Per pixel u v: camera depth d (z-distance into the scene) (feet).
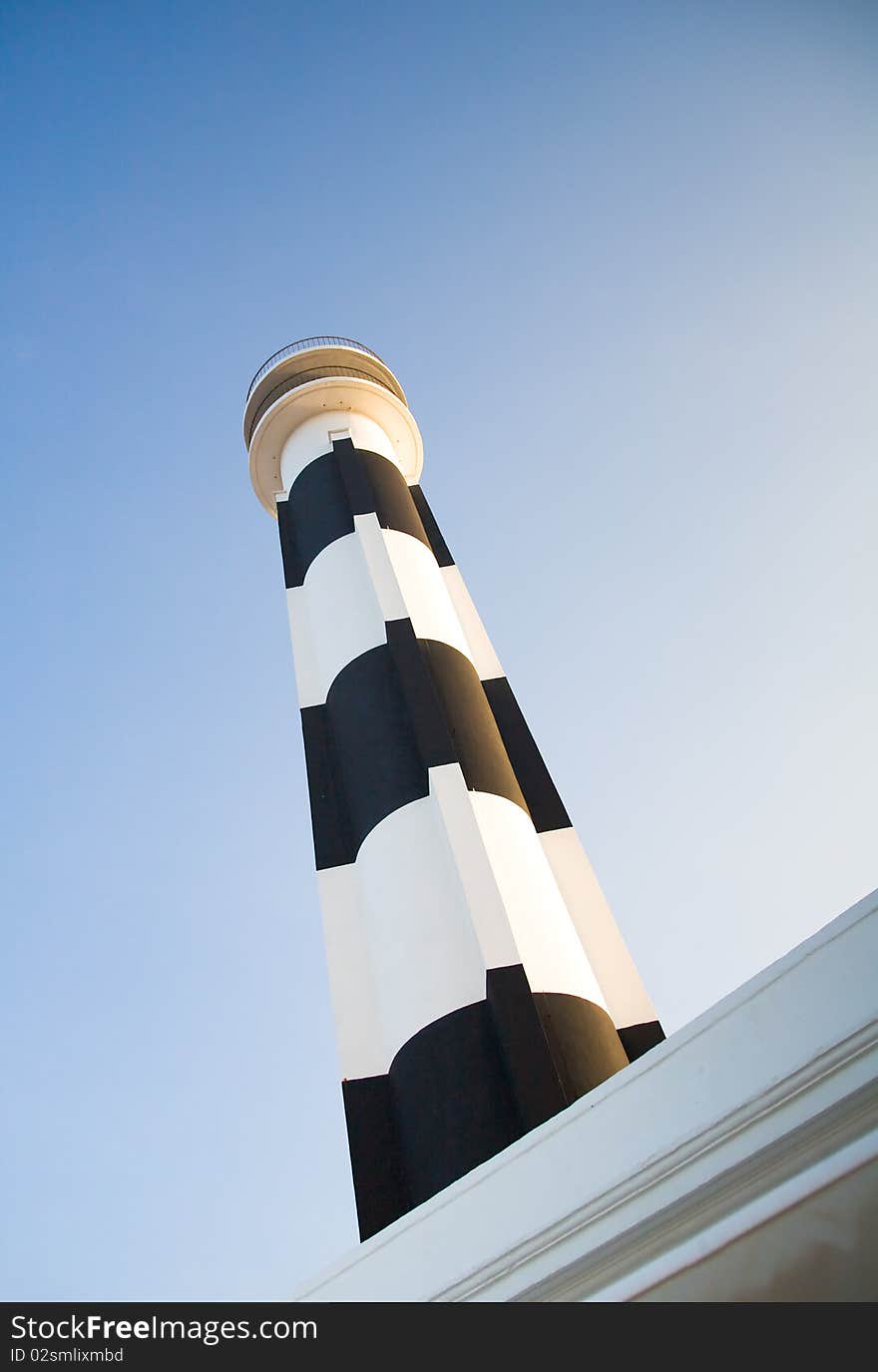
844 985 21.54
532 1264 22.72
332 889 51.34
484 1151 38.58
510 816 51.57
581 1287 22.27
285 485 73.20
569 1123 24.25
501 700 61.05
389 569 60.64
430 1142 40.09
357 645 58.90
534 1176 24.03
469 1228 24.39
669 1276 21.11
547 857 53.01
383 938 47.24
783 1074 21.18
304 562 66.33
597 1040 43.42
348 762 54.75
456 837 46.93
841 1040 20.81
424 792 51.19
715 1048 22.74
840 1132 20.34
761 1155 20.68
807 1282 20.49
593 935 50.65
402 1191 41.22
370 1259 25.79
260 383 77.20
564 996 44.21
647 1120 22.93
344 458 69.00
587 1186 22.95
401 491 70.28
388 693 55.67
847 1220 20.03
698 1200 21.21
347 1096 43.96
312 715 59.11
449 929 45.88
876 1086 20.07
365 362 78.69
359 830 52.06
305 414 75.36
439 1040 42.29
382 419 76.69
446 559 69.46
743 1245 20.63
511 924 45.50
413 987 44.57
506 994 41.45
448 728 53.98
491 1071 40.73
